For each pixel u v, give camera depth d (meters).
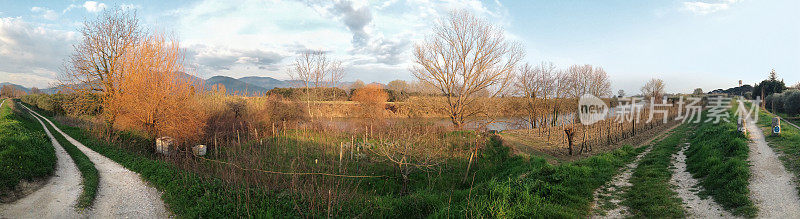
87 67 23.98
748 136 16.11
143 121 21.16
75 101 25.09
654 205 8.87
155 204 10.01
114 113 23.05
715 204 8.52
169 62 21.69
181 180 11.41
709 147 14.68
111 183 11.93
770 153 12.85
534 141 25.33
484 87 29.38
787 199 8.17
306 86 37.12
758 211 7.62
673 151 16.81
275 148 18.38
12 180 10.10
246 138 21.53
